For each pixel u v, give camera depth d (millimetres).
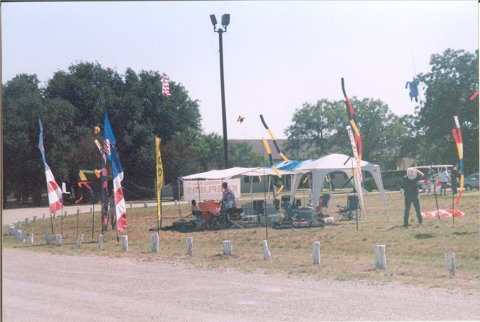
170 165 58812
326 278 12844
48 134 54812
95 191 53781
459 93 52875
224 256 16984
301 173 28281
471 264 13734
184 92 70000
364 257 15672
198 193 32875
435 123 54344
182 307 10453
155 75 66750
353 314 9422
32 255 19406
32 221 35875
